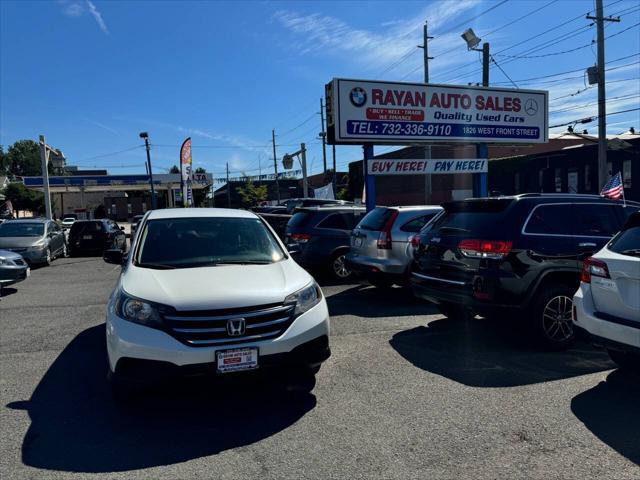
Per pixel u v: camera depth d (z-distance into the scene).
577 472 3.06
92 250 18.53
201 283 4.09
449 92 13.23
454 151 38.09
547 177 33.47
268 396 4.29
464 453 3.30
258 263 4.82
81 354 5.62
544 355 5.34
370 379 4.66
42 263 14.66
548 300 5.35
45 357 5.51
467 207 5.95
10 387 4.59
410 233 7.87
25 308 8.28
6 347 5.90
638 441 3.44
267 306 3.90
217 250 5.02
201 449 3.41
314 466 3.16
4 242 13.99
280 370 3.94
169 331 3.68
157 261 4.77
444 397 4.21
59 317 7.56
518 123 14.12
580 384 4.49
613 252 4.35
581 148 30.39
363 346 5.71
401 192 45.88
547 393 4.29
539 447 3.36
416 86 12.86
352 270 8.59
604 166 21.23
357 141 12.43
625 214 6.04
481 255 5.32
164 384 3.68
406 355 5.37
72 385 4.64
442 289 5.75
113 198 72.06
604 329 4.20
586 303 4.46
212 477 3.05
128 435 3.62
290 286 4.21
